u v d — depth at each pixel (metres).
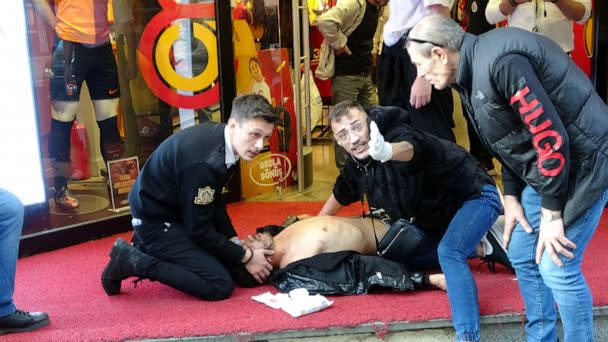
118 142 4.07
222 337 2.58
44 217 3.78
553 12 3.71
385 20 5.46
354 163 3.01
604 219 3.93
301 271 2.92
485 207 2.79
